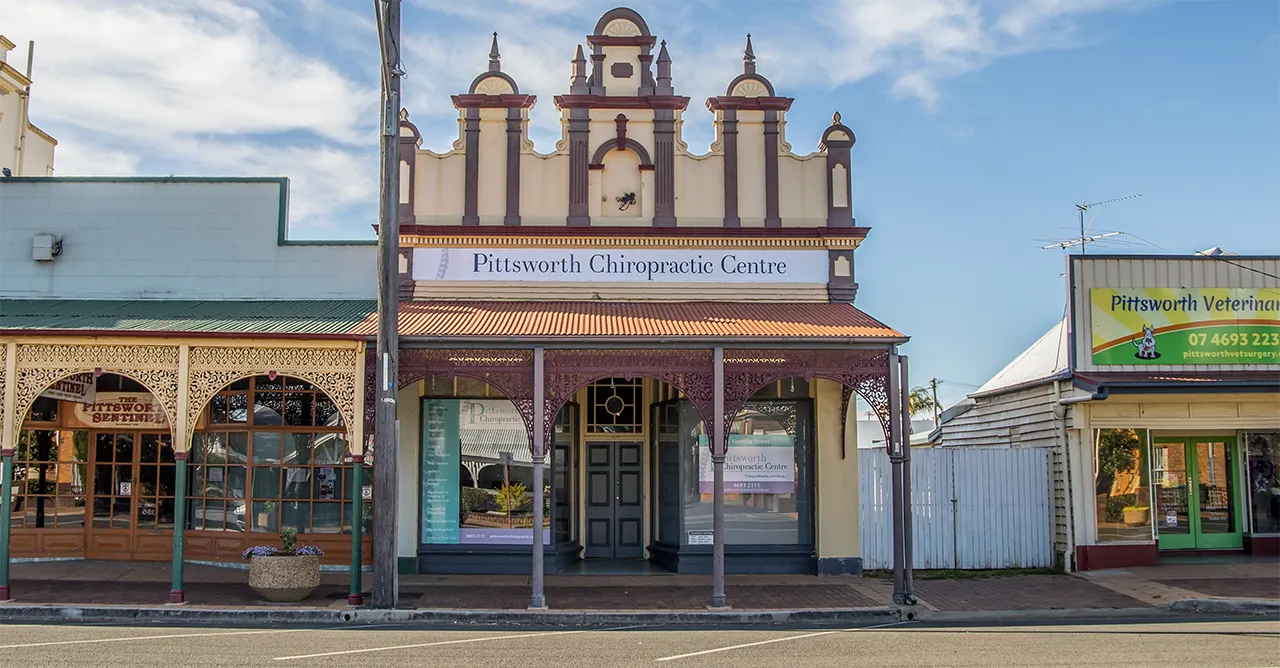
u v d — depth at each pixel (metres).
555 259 16.89
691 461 16.55
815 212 17.23
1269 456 18.52
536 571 13.36
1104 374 17.08
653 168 17.16
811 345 13.79
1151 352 17.09
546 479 16.55
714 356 13.75
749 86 17.38
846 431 16.45
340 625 12.69
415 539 16.17
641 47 17.47
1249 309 17.30
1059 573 16.78
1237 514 18.47
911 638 11.51
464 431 16.56
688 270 16.94
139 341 13.49
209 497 16.81
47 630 11.88
